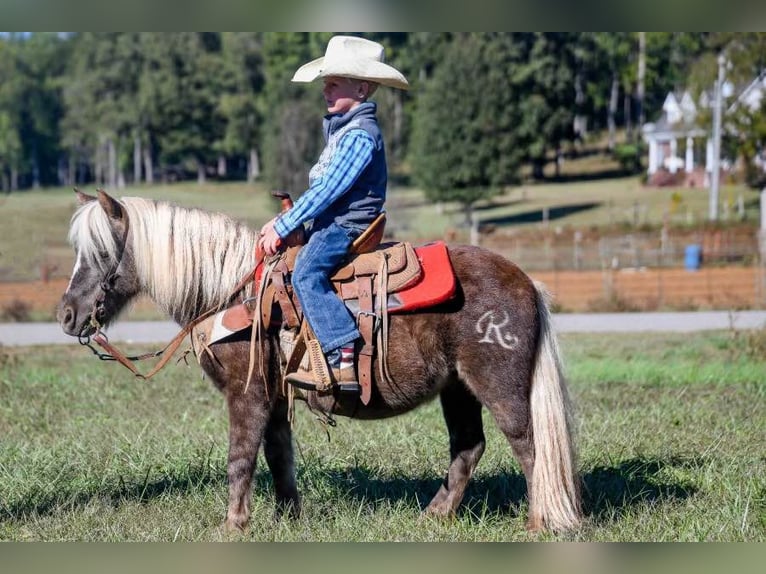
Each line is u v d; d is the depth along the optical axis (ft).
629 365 52.39
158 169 317.42
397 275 21.50
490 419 35.24
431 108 193.47
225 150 297.94
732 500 24.57
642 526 22.91
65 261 120.26
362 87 22.03
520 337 21.54
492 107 190.39
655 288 104.22
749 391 43.27
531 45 241.14
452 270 21.71
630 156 251.60
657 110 285.23
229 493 22.25
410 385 21.61
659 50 274.36
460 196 188.65
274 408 23.24
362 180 21.58
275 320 21.88
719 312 86.94
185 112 296.30
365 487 26.55
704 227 147.23
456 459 23.80
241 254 22.54
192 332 22.36
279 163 185.57
